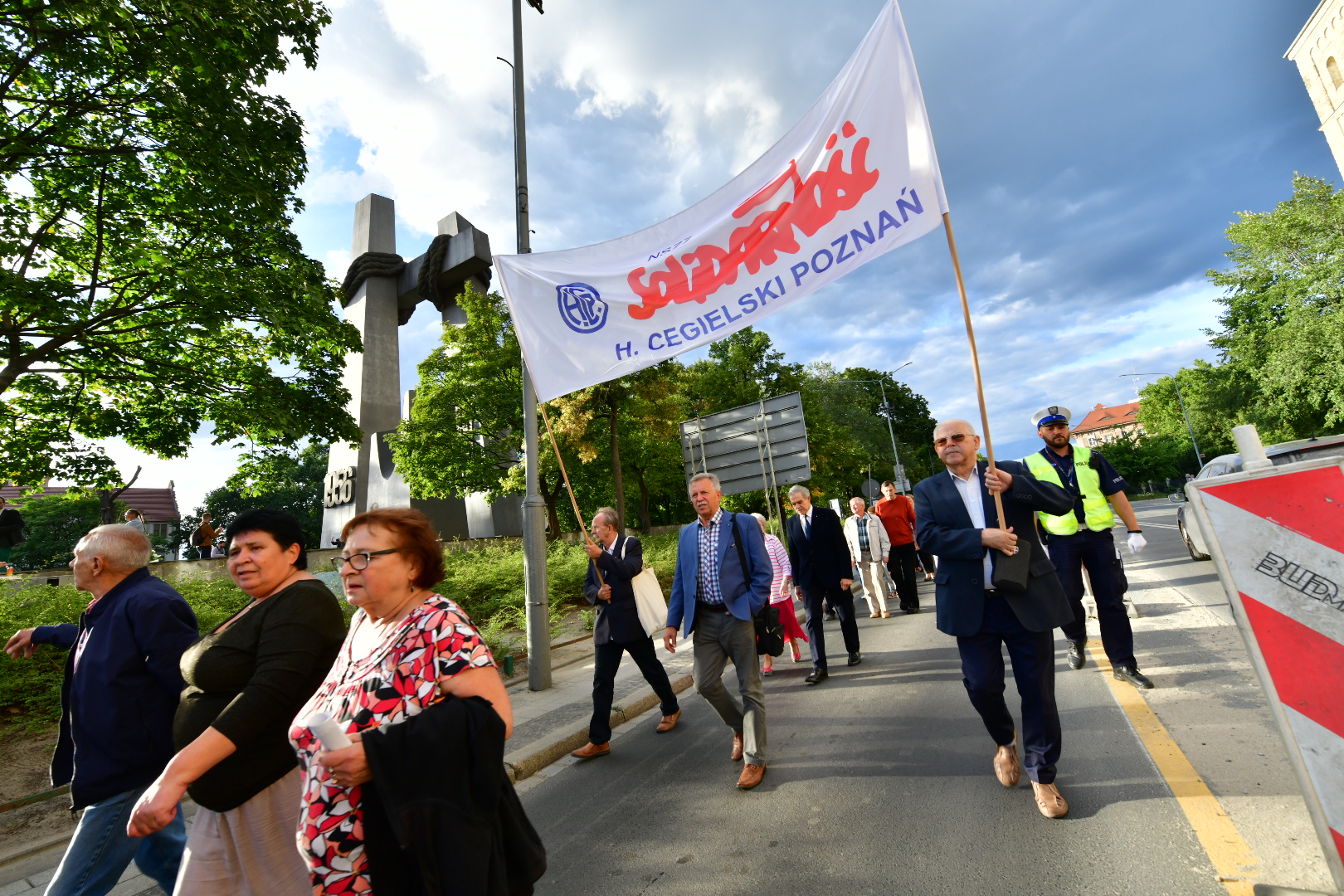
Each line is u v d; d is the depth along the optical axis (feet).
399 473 78.64
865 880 8.40
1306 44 131.13
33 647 8.89
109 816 7.49
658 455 93.09
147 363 36.83
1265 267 104.53
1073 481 15.40
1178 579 28.02
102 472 40.16
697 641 13.16
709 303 14.66
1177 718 12.25
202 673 6.61
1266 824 8.34
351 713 5.22
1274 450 19.69
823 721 15.39
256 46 33.09
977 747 12.50
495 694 5.37
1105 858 8.13
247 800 6.49
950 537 9.84
